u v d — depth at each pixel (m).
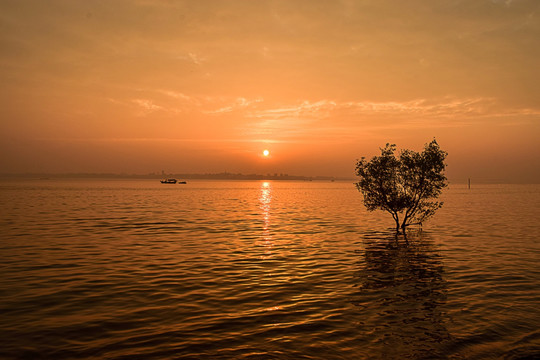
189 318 13.30
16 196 108.62
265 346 10.92
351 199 111.75
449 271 20.91
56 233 34.81
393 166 38.00
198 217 52.91
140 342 11.16
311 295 16.28
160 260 23.52
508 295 16.20
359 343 11.18
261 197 123.12
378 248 28.58
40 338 11.39
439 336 11.73
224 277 19.42
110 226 40.78
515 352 10.61
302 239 33.00
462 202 97.94
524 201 103.12
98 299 15.45
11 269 20.52
